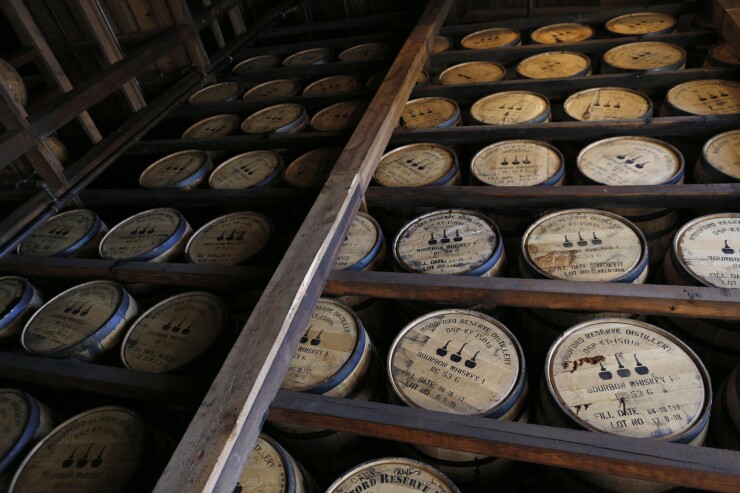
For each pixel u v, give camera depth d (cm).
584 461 176
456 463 226
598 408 196
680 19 586
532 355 296
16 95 401
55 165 360
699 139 356
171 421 288
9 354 273
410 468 198
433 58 536
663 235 315
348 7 760
